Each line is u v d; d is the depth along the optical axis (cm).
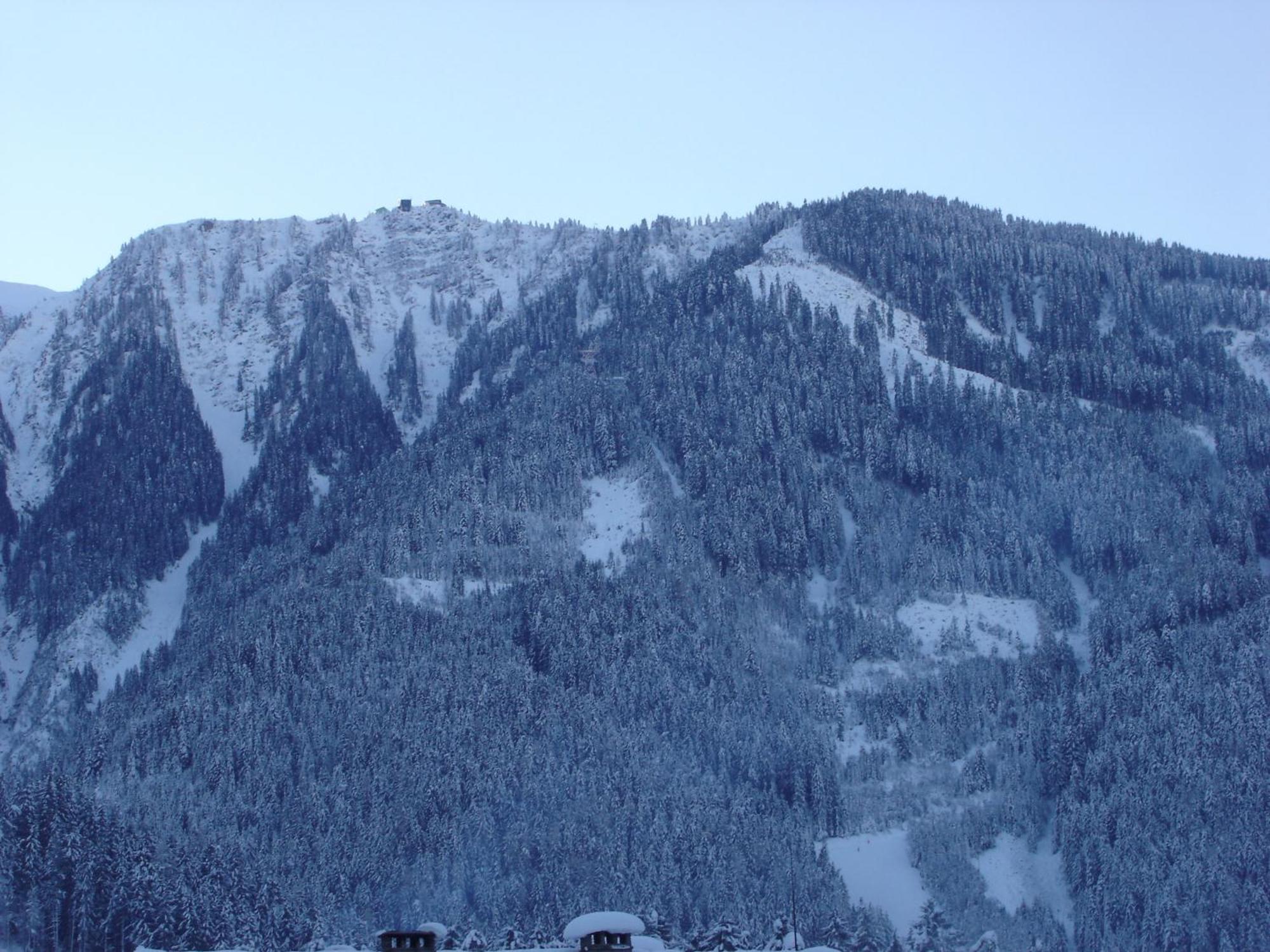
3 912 18175
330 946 18338
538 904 18525
